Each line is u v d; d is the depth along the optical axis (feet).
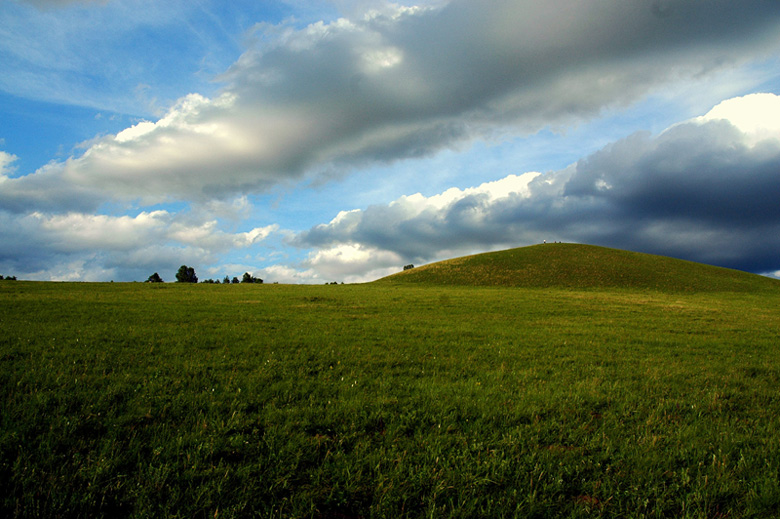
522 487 16.14
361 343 49.98
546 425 22.45
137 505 14.06
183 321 67.21
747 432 22.40
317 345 47.32
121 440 18.98
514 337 59.62
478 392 28.71
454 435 20.75
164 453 17.46
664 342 59.21
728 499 15.94
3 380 27.07
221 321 68.80
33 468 15.64
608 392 29.76
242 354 40.63
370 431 21.48
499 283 279.49
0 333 47.03
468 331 64.54
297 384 29.94
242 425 21.06
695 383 33.83
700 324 86.22
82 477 15.40
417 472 17.04
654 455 18.80
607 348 52.19
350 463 17.46
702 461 18.43
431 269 339.77
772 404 27.76
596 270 300.61
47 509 13.79
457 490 15.90
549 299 143.23
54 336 46.19
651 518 14.64
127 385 27.07
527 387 30.60
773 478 16.79
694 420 24.27
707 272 305.32
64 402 22.85
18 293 113.70
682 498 15.71
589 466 17.94
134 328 55.42
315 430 21.27
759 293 235.81
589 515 14.67
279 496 15.49
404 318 83.41
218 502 14.55
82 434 19.42
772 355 51.08
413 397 27.02
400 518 14.15
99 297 108.47
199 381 29.40
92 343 42.70
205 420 21.26
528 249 387.14
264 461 17.43
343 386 29.55
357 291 177.17
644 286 256.93
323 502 15.14
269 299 122.21
